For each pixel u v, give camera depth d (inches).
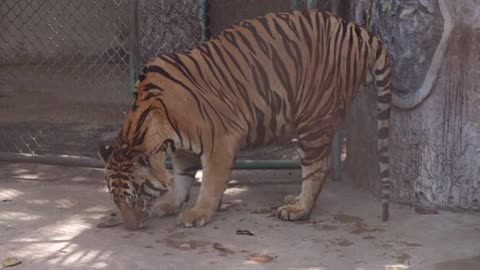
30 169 375.6
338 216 304.7
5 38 645.9
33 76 600.1
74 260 258.4
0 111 498.9
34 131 446.6
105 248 269.9
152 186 284.0
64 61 641.0
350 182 350.0
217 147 289.9
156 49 441.4
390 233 285.6
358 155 343.3
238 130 292.5
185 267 252.8
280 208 303.0
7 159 371.2
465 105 299.9
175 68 287.7
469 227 290.5
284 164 342.0
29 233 284.4
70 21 639.8
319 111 296.2
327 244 274.4
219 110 288.2
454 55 297.9
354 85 299.3
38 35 643.5
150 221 298.2
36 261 257.4
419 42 303.7
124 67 615.8
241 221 298.8
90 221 299.1
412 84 307.4
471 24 294.2
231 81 291.3
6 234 282.7
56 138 431.8
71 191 339.9
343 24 298.5
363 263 257.4
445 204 308.0
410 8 304.8
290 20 298.0
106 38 634.8
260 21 299.3
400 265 255.3
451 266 253.9
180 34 434.0
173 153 301.7
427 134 306.5
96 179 360.2
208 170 291.3
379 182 324.8
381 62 299.4
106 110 500.4
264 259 259.4
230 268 252.2
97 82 576.7
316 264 256.4
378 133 303.4
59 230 288.0
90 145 417.4
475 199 304.8
